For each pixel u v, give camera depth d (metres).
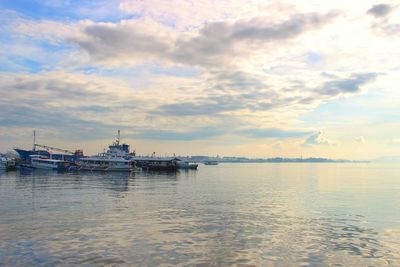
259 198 70.75
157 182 113.69
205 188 93.62
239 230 39.88
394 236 37.94
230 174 194.50
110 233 37.56
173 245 33.28
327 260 29.73
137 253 30.66
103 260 28.70
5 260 28.42
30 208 54.16
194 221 44.72
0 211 51.09
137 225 41.88
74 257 29.33
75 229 39.31
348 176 182.12
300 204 61.91
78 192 78.12
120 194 75.19
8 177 130.00
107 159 177.25
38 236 35.97
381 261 29.72
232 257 29.98
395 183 124.81
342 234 38.62
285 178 155.62
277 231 39.62
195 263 28.36
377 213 52.47
